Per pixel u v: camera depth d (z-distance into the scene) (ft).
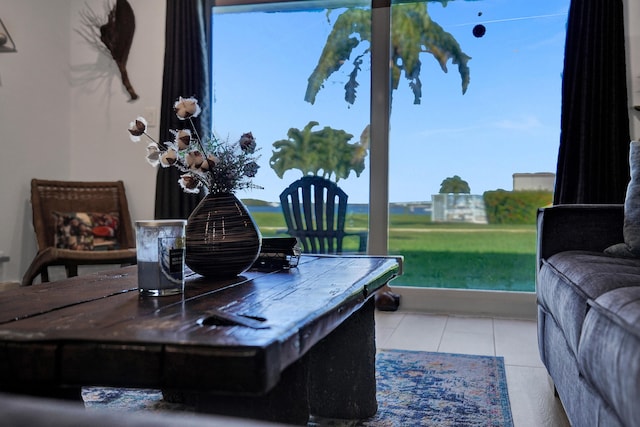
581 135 9.59
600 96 9.52
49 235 10.57
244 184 5.02
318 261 6.17
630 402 2.77
